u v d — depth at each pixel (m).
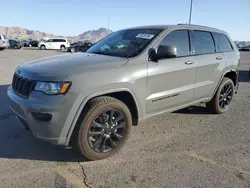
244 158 3.75
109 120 3.55
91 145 3.45
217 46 5.45
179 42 4.53
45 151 3.78
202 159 3.68
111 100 3.51
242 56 32.19
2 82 8.72
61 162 3.50
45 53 28.56
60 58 3.97
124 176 3.21
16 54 24.70
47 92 3.18
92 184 3.03
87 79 3.30
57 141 3.26
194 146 4.10
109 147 3.66
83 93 3.25
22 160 3.52
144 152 3.85
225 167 3.48
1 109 5.59
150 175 3.24
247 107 6.43
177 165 3.50
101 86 3.38
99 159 3.58
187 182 3.11
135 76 3.71
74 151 3.57
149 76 3.89
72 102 3.20
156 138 4.36
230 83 5.74
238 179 3.20
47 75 3.26
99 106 3.38
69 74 3.25
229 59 5.62
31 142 4.04
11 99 3.59
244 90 8.84
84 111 3.34
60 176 3.17
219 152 3.92
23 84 3.46
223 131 4.76
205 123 5.14
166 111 4.41
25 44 49.97
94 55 4.11
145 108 3.98
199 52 4.91
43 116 3.18
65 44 42.91
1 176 3.12
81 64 3.51
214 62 5.14
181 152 3.88
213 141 4.31
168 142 4.22
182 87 4.51
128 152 3.83
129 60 3.77
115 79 3.50
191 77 4.65
